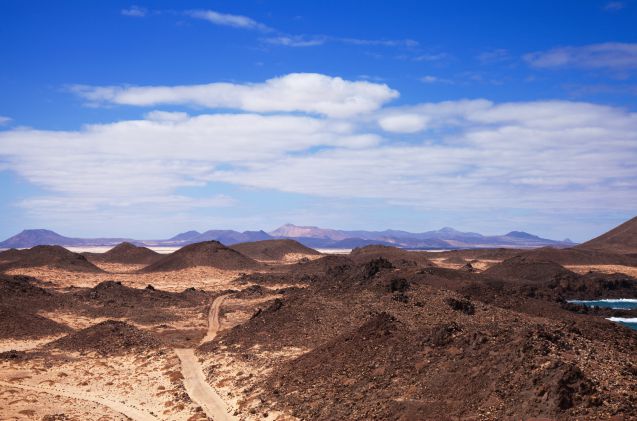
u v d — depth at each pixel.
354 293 140.12
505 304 148.50
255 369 107.25
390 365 85.31
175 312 193.38
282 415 81.56
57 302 195.00
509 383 68.75
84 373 116.00
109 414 89.81
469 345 81.56
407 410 72.31
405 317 119.25
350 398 80.56
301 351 112.19
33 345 142.50
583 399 63.03
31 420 85.62
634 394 63.59
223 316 182.62
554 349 73.75
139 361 123.88
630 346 92.88
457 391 72.19
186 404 92.31
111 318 180.88
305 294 148.25
